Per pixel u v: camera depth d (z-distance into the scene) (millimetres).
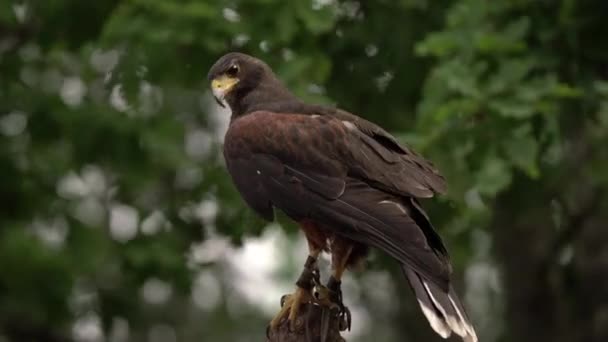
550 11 13758
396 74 15172
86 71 17016
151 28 13797
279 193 10016
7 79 16750
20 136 17344
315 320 9422
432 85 12773
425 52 13039
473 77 12594
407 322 18781
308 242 9891
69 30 15180
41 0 15188
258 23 13820
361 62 15422
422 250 9141
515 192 14430
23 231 17375
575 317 17016
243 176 10211
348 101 15367
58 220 17719
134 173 16594
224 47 13805
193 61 13945
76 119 16391
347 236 9531
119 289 18031
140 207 17547
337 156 9953
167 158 16625
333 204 9688
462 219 15367
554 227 17188
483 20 13273
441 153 12406
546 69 13289
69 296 17562
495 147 12406
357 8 15734
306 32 14078
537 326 17234
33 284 17422
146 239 16969
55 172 17703
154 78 13961
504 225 16625
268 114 10438
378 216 9461
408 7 15172
